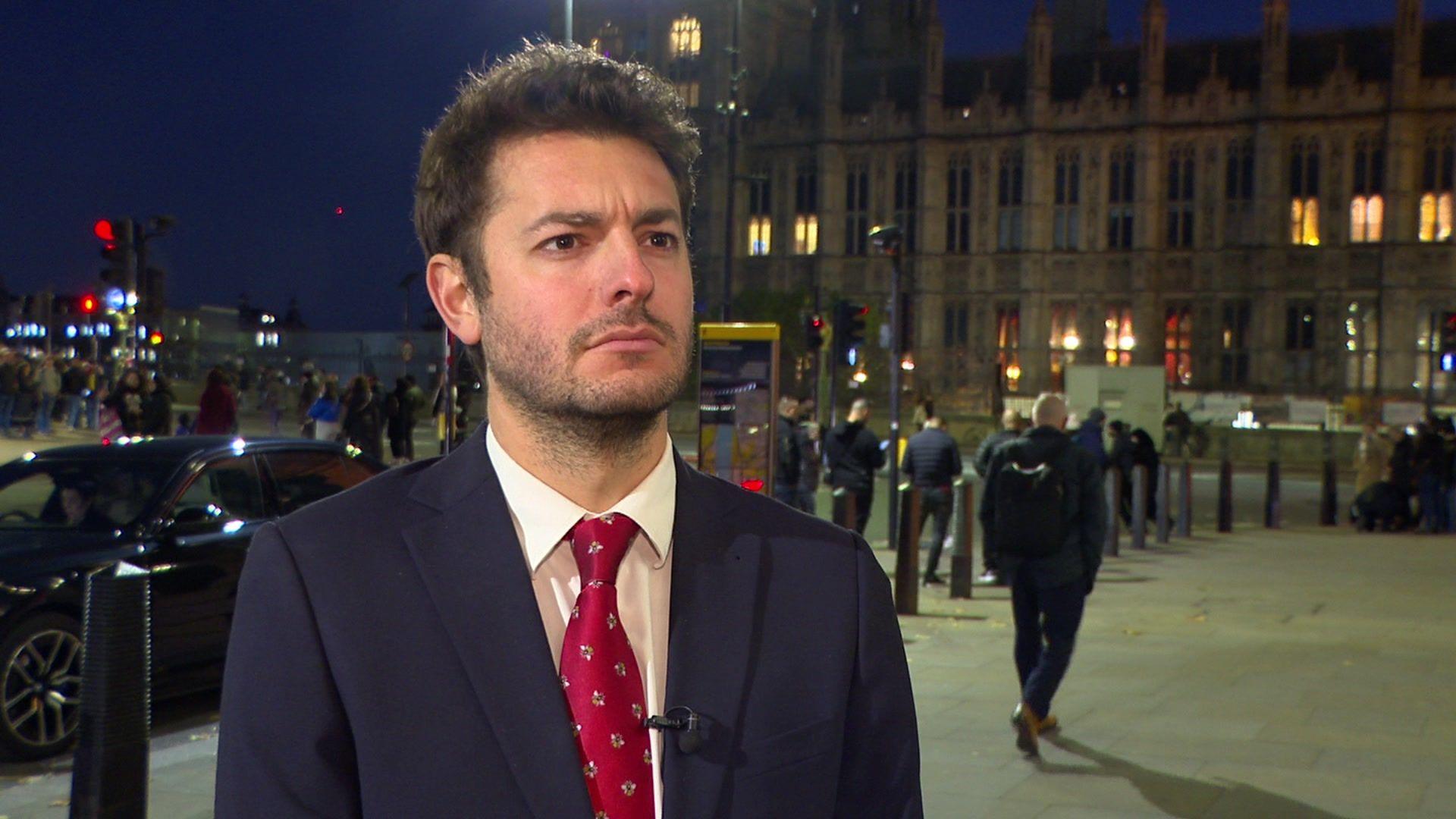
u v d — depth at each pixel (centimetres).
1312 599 1180
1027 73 6806
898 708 135
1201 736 645
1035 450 638
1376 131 6209
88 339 5872
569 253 127
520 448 130
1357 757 601
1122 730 655
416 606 122
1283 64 6316
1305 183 6325
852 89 7488
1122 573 1375
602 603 125
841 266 7038
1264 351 6338
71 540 670
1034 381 6644
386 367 6062
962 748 617
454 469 133
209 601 695
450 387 1185
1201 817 504
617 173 128
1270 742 631
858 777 133
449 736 118
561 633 126
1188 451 4153
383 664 119
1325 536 1833
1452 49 6356
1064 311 6688
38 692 619
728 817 120
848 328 1934
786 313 6519
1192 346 6519
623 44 7731
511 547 126
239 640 123
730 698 125
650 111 132
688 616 127
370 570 123
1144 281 6506
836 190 7038
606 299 124
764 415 1181
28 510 702
